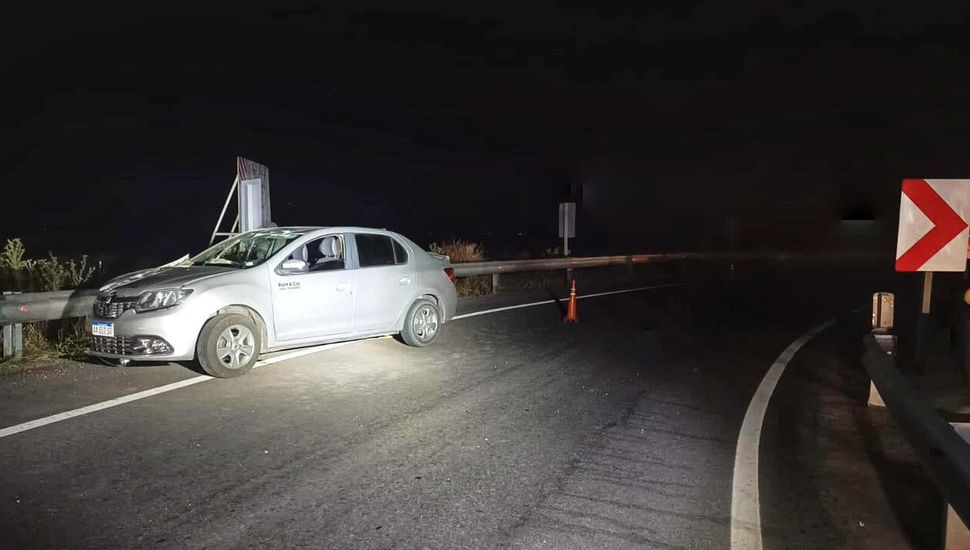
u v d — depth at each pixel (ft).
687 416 21.72
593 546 12.67
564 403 22.70
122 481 14.90
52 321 31.14
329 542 12.48
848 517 14.53
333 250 28.25
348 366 27.04
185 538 12.43
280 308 25.48
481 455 17.43
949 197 23.45
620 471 16.63
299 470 15.94
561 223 72.95
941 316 45.47
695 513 14.30
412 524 13.35
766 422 21.38
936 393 24.35
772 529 13.88
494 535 13.00
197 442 17.57
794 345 36.11
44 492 14.21
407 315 30.60
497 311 45.27
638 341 35.53
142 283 23.63
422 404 21.89
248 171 41.14
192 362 26.63
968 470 10.12
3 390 21.97
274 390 23.00
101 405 20.52
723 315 48.57
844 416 22.39
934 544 13.28
